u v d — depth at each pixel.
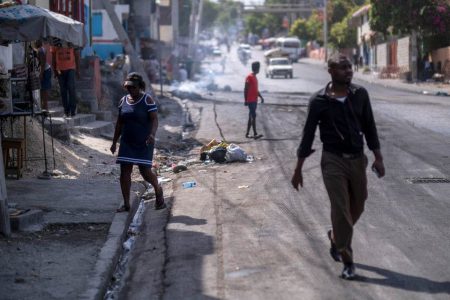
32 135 13.87
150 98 10.20
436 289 6.94
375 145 7.29
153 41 54.16
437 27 47.59
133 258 8.47
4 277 7.25
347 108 7.10
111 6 26.94
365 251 8.23
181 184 12.79
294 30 112.50
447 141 17.64
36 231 9.09
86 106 20.39
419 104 29.41
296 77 59.34
